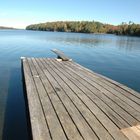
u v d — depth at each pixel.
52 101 4.45
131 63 15.88
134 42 41.25
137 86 9.75
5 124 5.52
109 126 3.42
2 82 9.45
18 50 20.81
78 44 31.66
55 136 3.06
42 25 144.25
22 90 8.34
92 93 5.14
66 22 124.50
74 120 3.57
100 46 29.62
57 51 12.91
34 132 3.15
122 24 104.00
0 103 6.94
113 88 5.66
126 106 4.36
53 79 6.35
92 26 109.25
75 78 6.61
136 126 3.47
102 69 13.35
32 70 7.62
